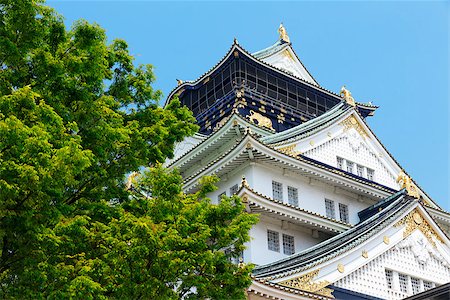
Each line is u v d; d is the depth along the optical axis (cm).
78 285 1452
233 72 4831
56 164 1452
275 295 2612
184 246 1655
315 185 3997
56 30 1784
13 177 1430
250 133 3581
